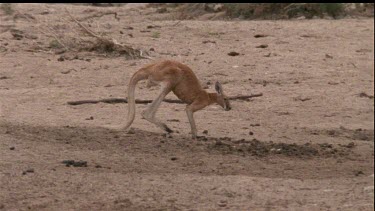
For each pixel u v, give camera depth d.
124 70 43.22
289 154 28.78
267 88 40.88
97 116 33.97
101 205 22.14
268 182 24.47
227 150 28.80
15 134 29.56
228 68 44.59
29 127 30.86
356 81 43.19
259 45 51.12
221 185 23.91
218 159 27.45
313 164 27.55
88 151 27.75
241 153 28.53
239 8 64.69
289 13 64.25
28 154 26.89
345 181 25.12
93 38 49.94
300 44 52.09
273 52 49.09
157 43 50.41
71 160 26.36
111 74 42.31
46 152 27.33
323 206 22.30
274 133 32.78
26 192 23.02
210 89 40.41
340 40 54.12
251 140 30.86
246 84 41.59
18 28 52.53
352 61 47.69
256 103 38.00
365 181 25.12
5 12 60.44
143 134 30.55
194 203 22.33
